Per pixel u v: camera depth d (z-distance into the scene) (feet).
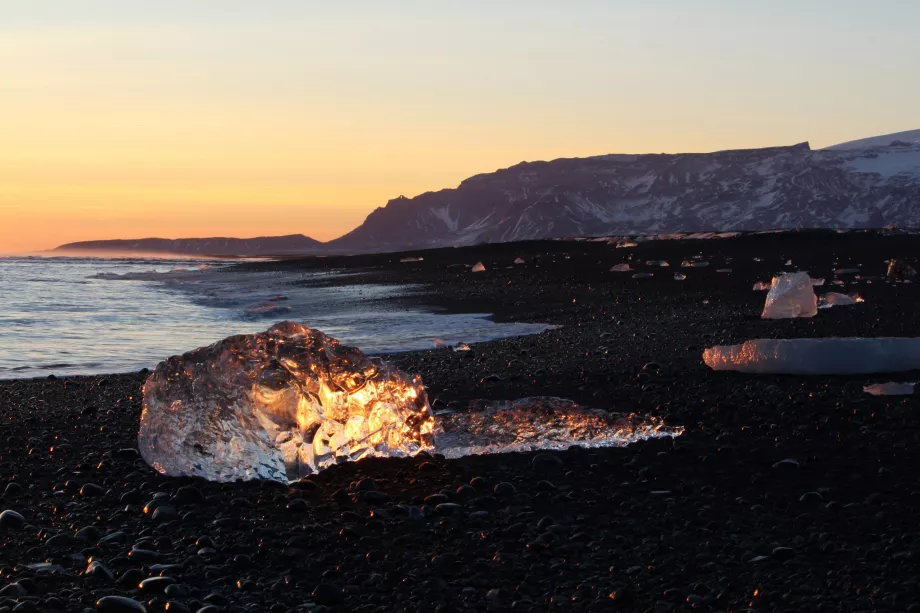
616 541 13.21
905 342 27.55
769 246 92.73
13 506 15.52
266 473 17.08
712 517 14.24
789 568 11.98
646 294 64.39
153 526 14.29
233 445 17.12
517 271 92.22
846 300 46.68
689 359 31.53
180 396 17.52
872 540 12.98
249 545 13.20
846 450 18.35
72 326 57.00
